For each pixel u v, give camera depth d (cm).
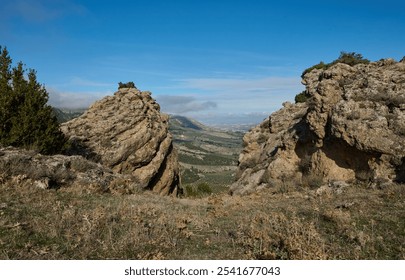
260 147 3338
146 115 2981
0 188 1241
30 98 1931
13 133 1836
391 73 2161
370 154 1902
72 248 785
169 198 1797
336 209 1247
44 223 915
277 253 830
